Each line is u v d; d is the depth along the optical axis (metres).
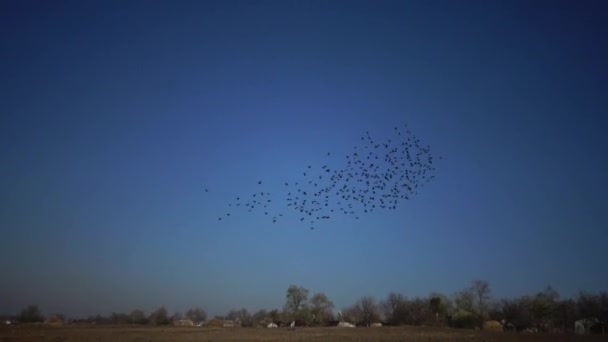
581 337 96.19
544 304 155.25
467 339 89.25
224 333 109.50
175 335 97.38
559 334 109.69
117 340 80.56
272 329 140.25
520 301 161.75
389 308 193.50
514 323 156.88
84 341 77.88
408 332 118.81
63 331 107.62
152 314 197.00
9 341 75.69
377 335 102.56
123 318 193.00
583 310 145.50
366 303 198.00
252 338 89.38
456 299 172.50
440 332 119.94
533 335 104.00
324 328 150.38
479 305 169.38
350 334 107.00
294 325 175.88
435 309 176.12
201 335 98.69
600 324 127.75
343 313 199.62
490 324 154.75
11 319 163.25
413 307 185.88
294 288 193.25
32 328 116.56
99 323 187.38
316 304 193.38
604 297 141.62
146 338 86.50
